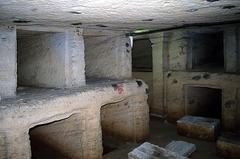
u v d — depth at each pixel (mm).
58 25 4164
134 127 5816
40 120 3693
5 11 2652
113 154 5305
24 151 3494
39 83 4914
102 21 3795
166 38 7699
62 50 4484
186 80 7340
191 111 7590
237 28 6238
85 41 6305
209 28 6840
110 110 6168
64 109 4039
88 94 4477
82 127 4473
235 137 5254
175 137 6359
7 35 3760
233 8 3014
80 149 4535
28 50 5059
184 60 7453
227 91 6488
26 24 3826
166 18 3715
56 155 4883
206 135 6020
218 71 6812
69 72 4547
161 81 7930
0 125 3252
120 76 5809
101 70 6109
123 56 5789
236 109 6352
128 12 2936
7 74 3799
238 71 6352
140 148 4363
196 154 5270
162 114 8023
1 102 3559
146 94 5996
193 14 3424
